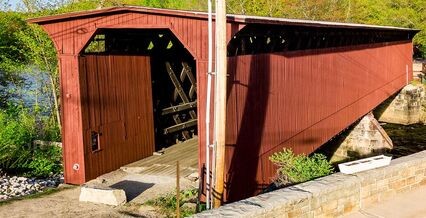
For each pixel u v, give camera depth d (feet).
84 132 32.48
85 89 32.58
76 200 28.73
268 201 16.63
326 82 46.11
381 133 67.21
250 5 102.68
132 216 25.55
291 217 17.02
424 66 94.43
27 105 69.87
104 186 29.07
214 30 27.22
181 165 35.86
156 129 41.57
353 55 54.75
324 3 106.73
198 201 27.22
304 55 40.32
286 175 29.73
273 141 35.06
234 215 15.44
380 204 20.39
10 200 28.89
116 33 36.35
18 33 64.34
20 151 44.50
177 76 45.75
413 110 86.28
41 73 63.41
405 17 102.27
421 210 19.69
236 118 29.78
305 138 41.29
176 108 44.68
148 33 40.11
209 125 27.58
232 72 29.12
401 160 21.99
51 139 54.24
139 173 34.47
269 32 33.60
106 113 34.68
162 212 26.03
